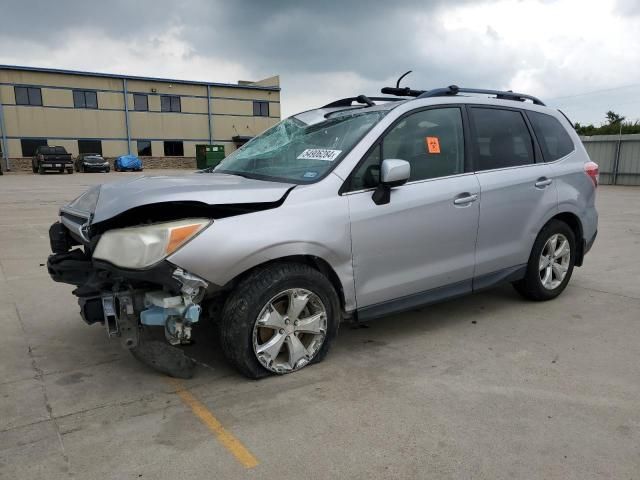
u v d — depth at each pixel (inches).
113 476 93.7
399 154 149.3
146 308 122.0
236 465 97.0
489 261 170.9
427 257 154.1
